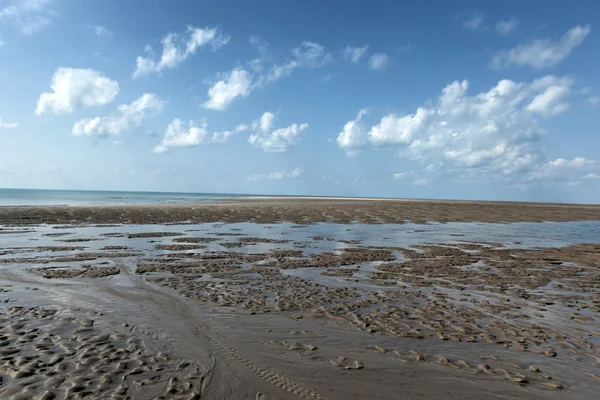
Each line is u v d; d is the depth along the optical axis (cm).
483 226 2831
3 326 649
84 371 493
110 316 726
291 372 519
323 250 1609
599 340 659
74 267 1163
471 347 619
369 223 2914
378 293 947
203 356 560
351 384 490
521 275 1183
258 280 1056
